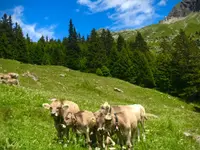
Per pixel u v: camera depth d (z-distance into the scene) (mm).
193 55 91312
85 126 14312
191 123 32781
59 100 15203
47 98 27422
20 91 26469
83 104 32062
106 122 13289
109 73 96062
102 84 65562
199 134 24547
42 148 12758
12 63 65125
